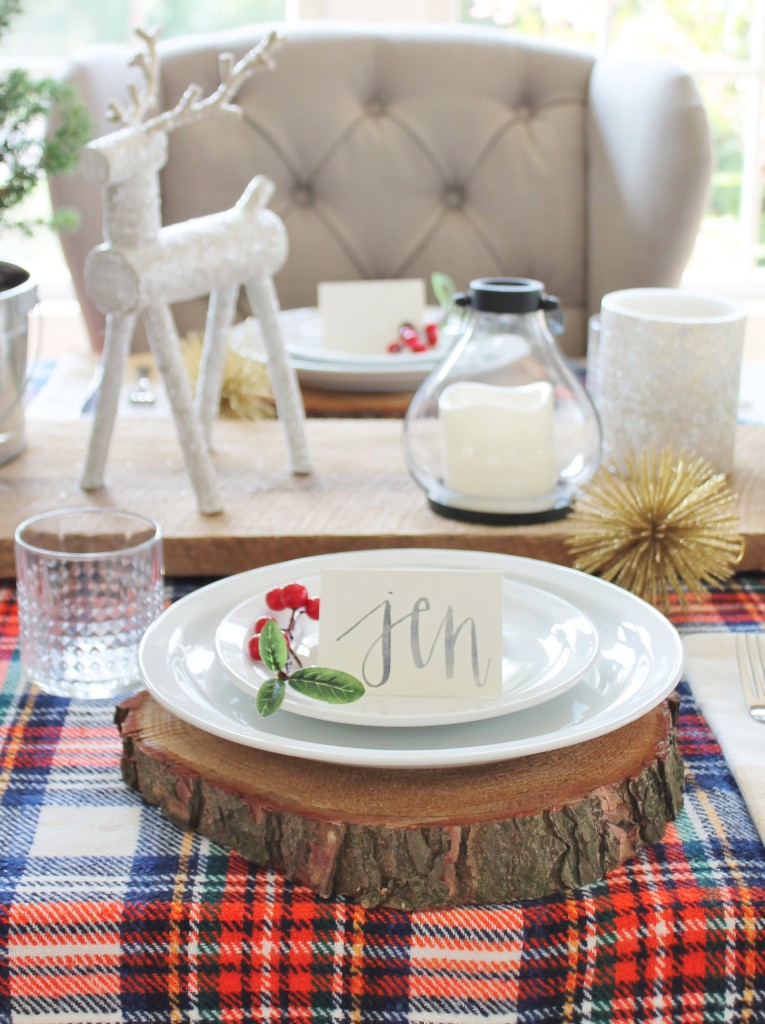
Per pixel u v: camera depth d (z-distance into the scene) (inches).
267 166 69.4
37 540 27.0
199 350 45.3
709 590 32.2
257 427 44.3
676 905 18.9
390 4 88.0
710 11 88.9
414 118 69.9
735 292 94.1
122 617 25.7
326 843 18.8
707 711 24.6
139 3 87.8
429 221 70.6
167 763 20.6
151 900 18.9
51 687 25.8
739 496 36.3
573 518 32.6
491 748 18.5
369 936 18.7
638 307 38.7
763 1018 19.2
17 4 38.2
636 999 19.1
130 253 30.8
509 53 70.1
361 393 49.2
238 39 69.4
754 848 20.5
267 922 18.7
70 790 22.0
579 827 19.2
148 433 42.8
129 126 30.5
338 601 22.1
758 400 53.2
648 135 63.1
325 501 35.8
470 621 21.8
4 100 35.4
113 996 19.0
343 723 20.8
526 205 70.5
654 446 36.6
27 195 36.7
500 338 33.1
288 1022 19.1
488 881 18.9
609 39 90.2
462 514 33.8
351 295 51.3
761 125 90.2
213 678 22.4
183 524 33.6
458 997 18.8
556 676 21.3
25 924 18.7
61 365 55.1
